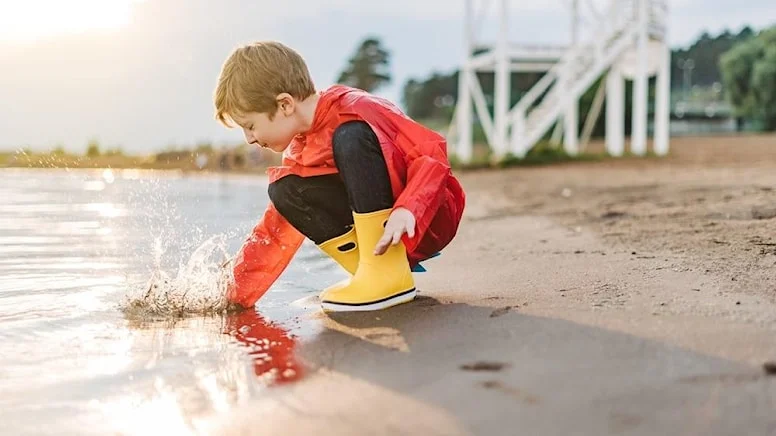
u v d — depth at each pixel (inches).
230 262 102.7
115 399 62.4
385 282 92.2
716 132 1101.7
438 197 91.6
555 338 70.6
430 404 56.3
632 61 654.5
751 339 66.8
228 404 60.0
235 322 90.0
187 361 72.4
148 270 126.6
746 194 208.8
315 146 96.2
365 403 57.8
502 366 63.6
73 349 77.8
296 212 97.9
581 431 49.8
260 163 768.3
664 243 132.0
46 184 402.0
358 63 1835.6
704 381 57.0
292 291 112.3
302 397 60.4
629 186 299.7
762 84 992.9
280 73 93.4
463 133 644.7
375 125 93.0
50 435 55.5
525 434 49.9
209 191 377.1
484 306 88.4
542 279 105.0
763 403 52.5
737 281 93.3
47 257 142.4
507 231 177.8
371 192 92.1
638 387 56.5
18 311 96.1
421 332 77.9
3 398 63.1
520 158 573.6
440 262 132.7
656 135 639.8
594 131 1023.0
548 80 624.7
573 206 229.9
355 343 76.0
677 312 77.9
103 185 394.0
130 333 84.5
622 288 92.8
